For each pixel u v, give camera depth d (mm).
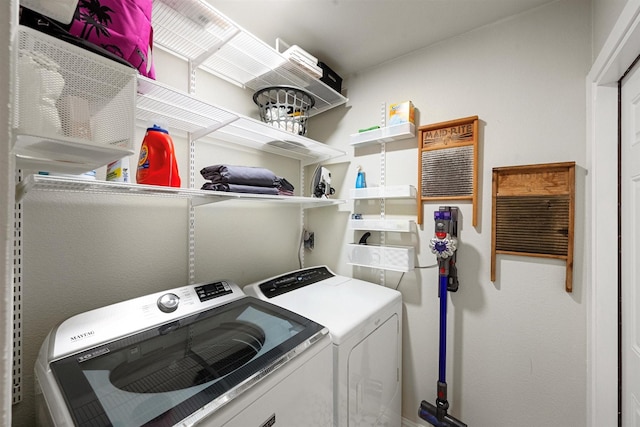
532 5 1400
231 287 1393
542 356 1384
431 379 1695
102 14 731
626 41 962
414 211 1785
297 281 1742
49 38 596
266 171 1413
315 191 1869
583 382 1294
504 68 1489
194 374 815
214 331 1115
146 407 663
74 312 1117
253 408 763
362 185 1922
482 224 1537
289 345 963
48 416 684
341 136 2127
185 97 1083
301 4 1402
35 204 1021
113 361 848
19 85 547
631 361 1106
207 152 1604
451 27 1574
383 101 1922
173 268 1447
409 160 1812
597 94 1230
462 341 1593
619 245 1188
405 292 1802
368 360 1339
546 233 1364
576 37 1314
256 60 1535
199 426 643
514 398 1449
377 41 1705
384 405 1513
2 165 301
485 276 1527
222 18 1211
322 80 1834
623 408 1158
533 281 1407
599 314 1216
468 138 1562
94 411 636
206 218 1592
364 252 1858
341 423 1136
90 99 660
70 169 833
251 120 1346
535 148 1403
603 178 1216
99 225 1188
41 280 1037
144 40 841
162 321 1074
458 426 1475
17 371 978
